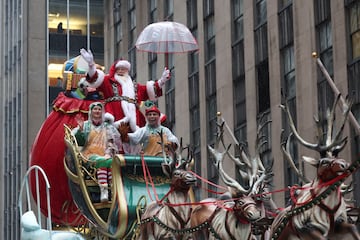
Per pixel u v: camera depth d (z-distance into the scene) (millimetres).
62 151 23734
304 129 34812
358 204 30672
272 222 17781
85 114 24016
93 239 22984
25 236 21578
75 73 24406
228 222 18047
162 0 48938
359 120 32406
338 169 16516
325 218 16703
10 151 61969
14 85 61312
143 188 21312
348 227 16766
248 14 39500
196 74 44406
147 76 49969
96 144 22453
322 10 34562
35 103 57844
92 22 58531
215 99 42469
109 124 22734
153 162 21359
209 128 42875
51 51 58281
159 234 19422
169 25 24844
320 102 34219
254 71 38969
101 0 58875
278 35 37125
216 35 42406
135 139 22531
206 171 42344
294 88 35938
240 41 40312
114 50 55250
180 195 19328
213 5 43094
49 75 58219
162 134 20391
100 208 22000
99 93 24094
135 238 20938
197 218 18953
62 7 58500
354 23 33000
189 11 45594
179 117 45781
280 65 36906
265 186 18484
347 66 33094
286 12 36750
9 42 62938
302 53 35344
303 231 16812
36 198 23125
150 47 25062
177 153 19781
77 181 22250
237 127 40188
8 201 61875
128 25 53156
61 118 23969
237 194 17953
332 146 16812
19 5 60719
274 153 36562
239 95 40250
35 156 24016
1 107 64188
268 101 37750
